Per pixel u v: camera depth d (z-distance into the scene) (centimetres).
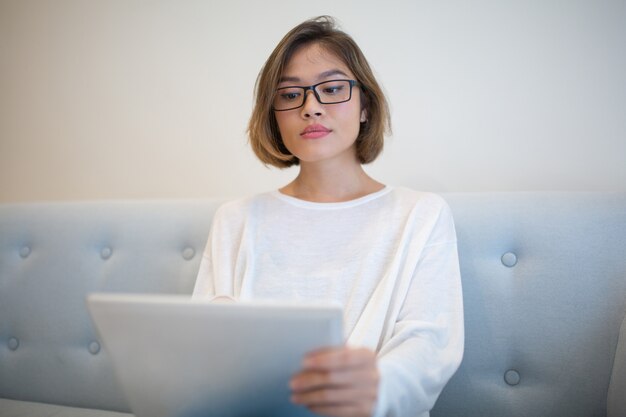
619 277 95
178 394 59
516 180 128
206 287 104
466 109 131
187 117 158
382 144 110
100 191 168
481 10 130
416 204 98
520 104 127
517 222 104
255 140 111
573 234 100
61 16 173
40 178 176
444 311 89
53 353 125
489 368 100
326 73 97
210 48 155
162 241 124
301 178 107
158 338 54
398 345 81
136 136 164
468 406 100
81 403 123
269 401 59
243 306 50
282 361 53
